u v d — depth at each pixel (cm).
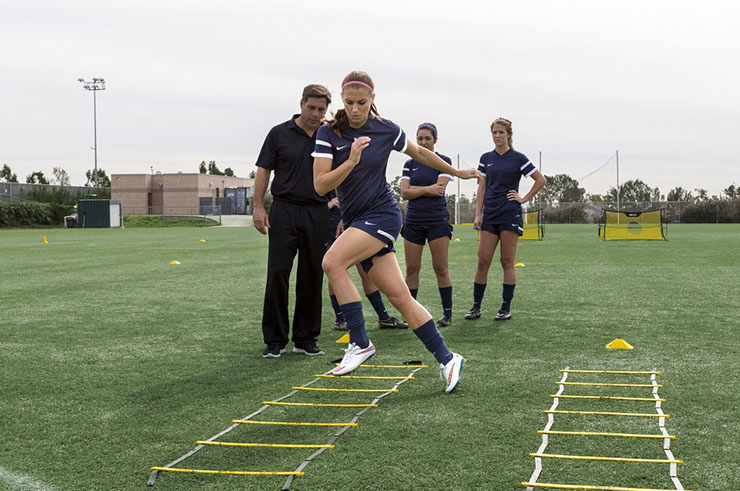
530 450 282
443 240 597
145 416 336
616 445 288
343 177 351
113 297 801
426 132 597
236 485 249
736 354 469
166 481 254
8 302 760
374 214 374
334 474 258
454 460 271
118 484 253
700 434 301
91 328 592
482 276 629
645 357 461
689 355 467
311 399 364
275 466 267
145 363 455
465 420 322
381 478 253
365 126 375
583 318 627
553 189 4859
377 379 407
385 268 378
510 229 611
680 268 1127
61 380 408
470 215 4725
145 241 2253
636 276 1001
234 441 297
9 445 295
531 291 831
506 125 619
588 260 1319
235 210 6512
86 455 283
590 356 465
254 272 1114
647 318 623
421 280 978
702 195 4519
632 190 4912
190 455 280
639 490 239
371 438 298
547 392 372
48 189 5453
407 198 604
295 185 473
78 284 940
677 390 375
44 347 509
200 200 6612
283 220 473
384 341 534
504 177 615
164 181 6706
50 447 293
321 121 477
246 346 514
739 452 279
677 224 4122
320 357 476
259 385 395
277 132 482
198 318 646
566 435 300
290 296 823
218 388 388
